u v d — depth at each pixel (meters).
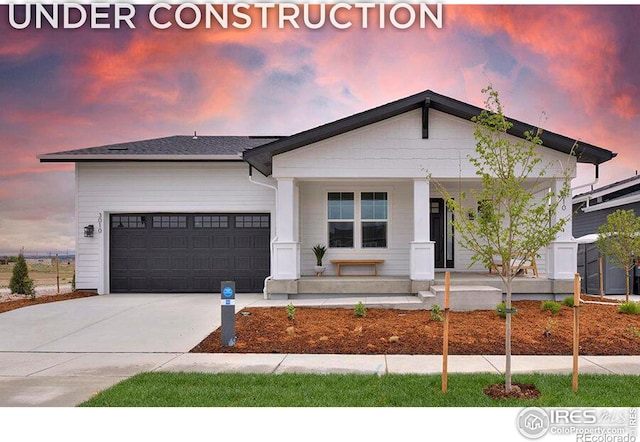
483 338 7.41
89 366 6.21
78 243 13.45
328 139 11.23
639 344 7.08
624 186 18.69
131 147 14.32
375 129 11.19
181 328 8.50
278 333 7.83
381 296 11.20
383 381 5.32
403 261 13.25
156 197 13.47
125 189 13.48
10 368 6.14
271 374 5.68
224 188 13.48
